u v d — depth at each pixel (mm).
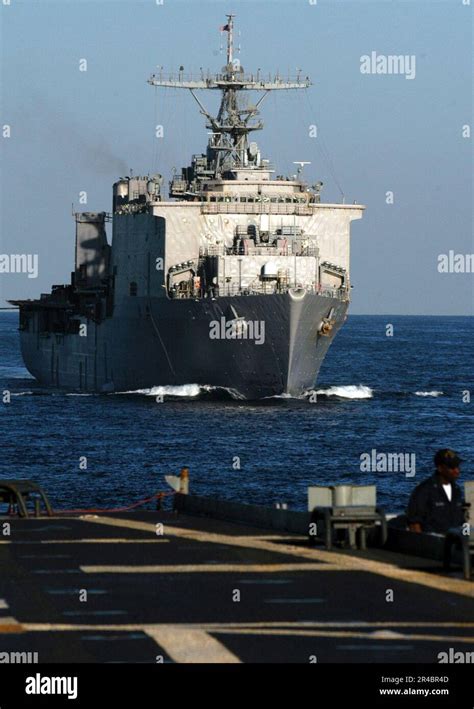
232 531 111750
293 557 96188
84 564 93938
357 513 99500
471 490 104062
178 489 133125
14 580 87562
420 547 95875
